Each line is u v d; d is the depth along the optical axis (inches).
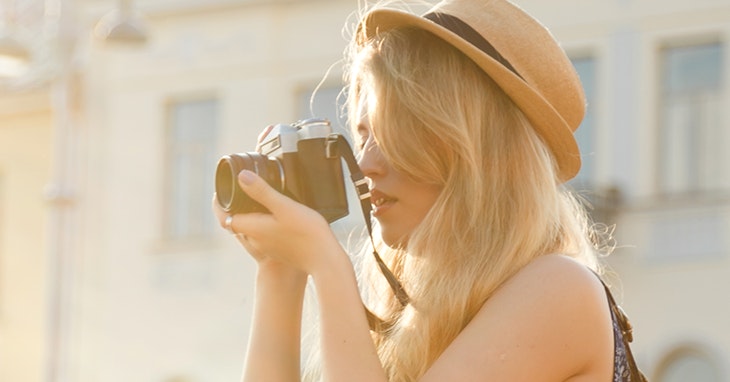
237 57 665.0
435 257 76.3
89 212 693.9
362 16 80.1
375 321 80.9
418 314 76.7
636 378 76.6
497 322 71.7
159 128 682.2
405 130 76.4
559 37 584.7
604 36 575.5
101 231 691.4
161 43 684.1
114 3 693.3
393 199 78.7
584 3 580.4
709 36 555.5
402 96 76.4
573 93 79.1
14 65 511.8
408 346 76.6
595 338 72.3
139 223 683.4
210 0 669.3
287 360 80.3
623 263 566.9
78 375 692.1
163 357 674.2
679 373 563.5
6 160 733.9
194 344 665.0
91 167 692.7
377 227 86.1
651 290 565.0
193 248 671.8
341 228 540.1
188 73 676.1
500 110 77.7
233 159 74.5
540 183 77.4
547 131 78.5
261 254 81.4
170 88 679.7
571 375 72.6
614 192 563.8
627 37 570.3
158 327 676.7
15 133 732.7
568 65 79.5
